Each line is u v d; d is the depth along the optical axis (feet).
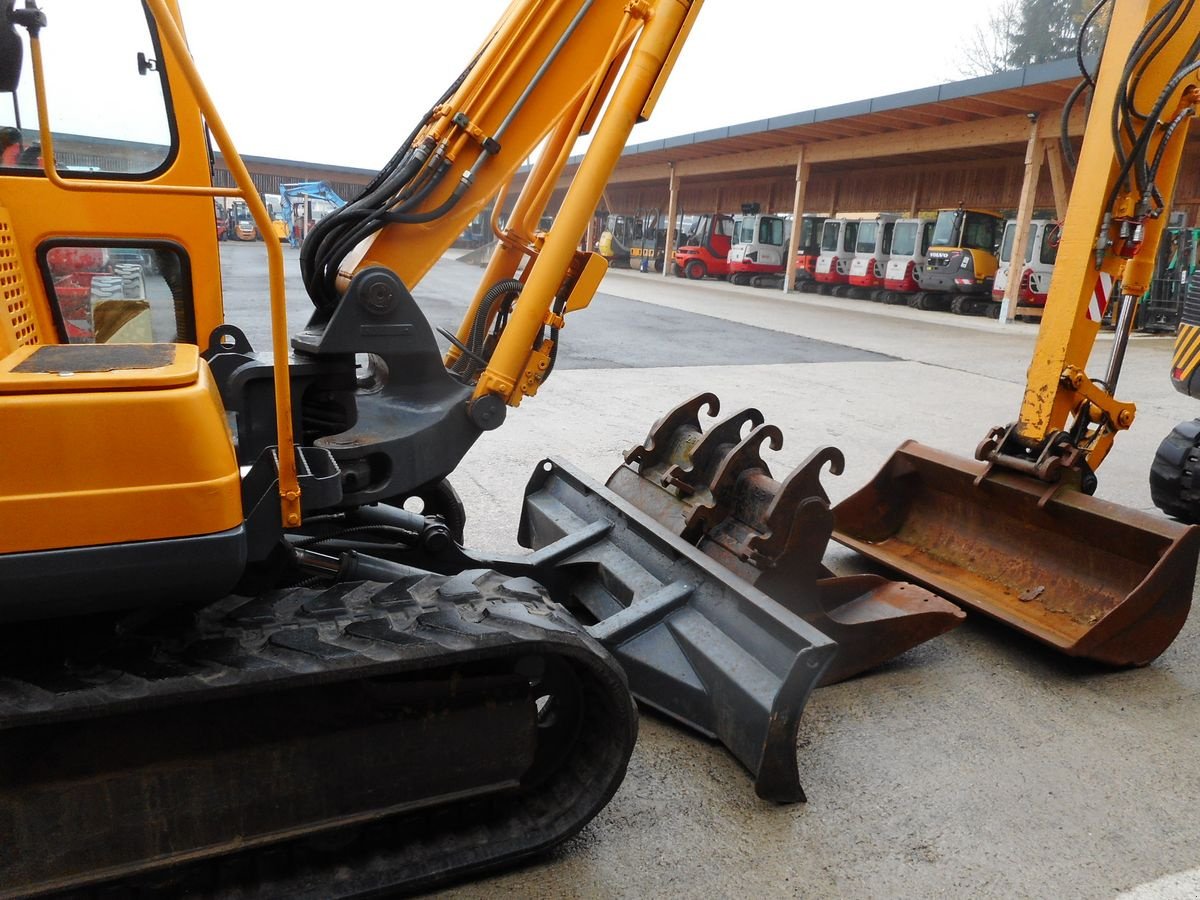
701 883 7.19
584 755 7.54
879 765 8.96
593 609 10.41
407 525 9.83
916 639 10.82
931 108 56.29
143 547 5.49
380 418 8.52
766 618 8.38
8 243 8.29
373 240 8.96
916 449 13.74
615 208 138.00
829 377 32.30
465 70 9.31
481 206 9.14
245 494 6.68
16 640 5.93
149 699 5.48
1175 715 10.21
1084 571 11.68
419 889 6.90
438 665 6.27
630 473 11.92
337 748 6.42
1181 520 16.28
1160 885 7.40
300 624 6.41
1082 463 12.04
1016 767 9.04
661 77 9.06
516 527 14.64
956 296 66.44
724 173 93.86
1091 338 12.16
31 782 5.62
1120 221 11.56
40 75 5.71
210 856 6.19
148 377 5.56
